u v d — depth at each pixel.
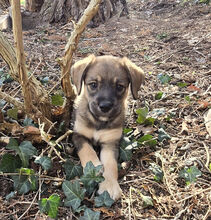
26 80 0.36
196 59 0.70
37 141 0.41
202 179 0.39
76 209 0.33
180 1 1.13
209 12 0.99
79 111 0.43
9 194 0.34
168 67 0.67
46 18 0.93
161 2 1.16
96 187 0.37
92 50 0.75
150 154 0.42
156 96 0.56
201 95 0.56
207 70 0.65
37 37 0.81
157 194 0.37
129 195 0.36
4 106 0.46
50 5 0.93
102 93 0.41
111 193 0.35
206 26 0.87
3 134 0.41
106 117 0.41
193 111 0.52
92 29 0.92
